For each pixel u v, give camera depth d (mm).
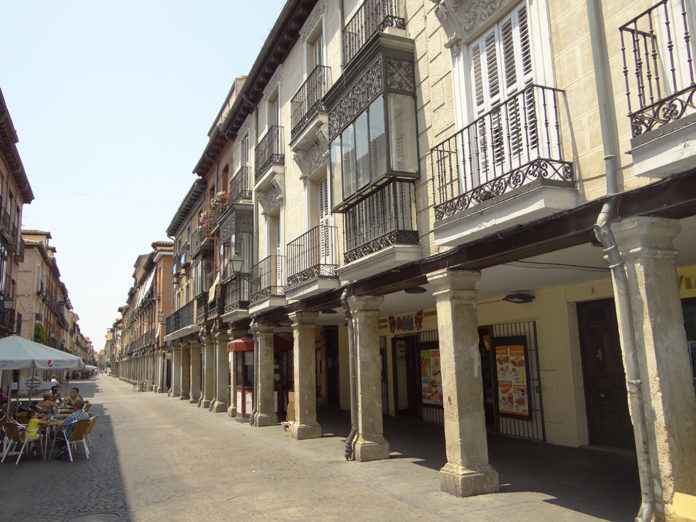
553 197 5477
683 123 4117
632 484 7551
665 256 4965
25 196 29359
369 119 8844
